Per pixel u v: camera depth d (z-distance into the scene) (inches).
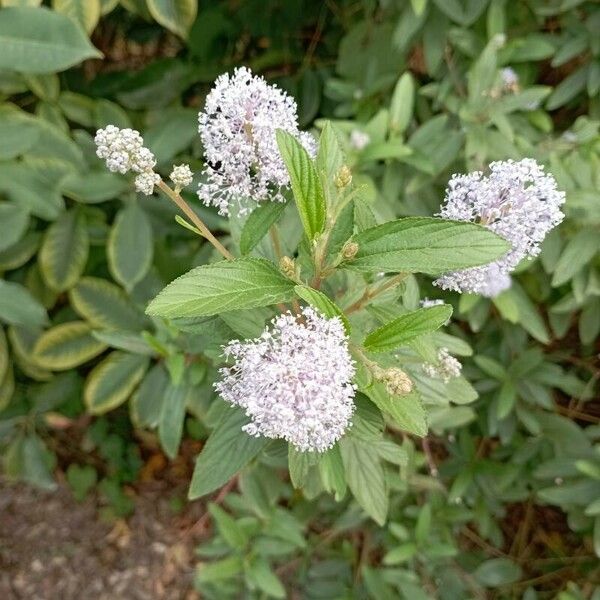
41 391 20.8
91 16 15.9
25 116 16.6
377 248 7.9
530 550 22.6
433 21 17.8
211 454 9.9
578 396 18.8
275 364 7.5
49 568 23.9
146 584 24.0
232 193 9.0
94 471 24.5
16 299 15.5
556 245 16.4
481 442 20.5
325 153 9.1
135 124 21.0
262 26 21.6
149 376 17.6
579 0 16.7
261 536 17.7
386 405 8.4
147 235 17.2
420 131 16.9
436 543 17.5
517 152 16.6
